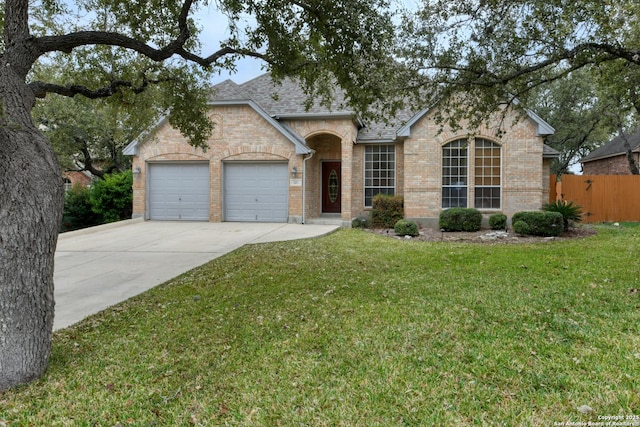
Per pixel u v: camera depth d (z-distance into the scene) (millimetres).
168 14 7020
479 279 6402
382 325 4367
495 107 8266
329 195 17719
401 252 9336
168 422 2703
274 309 5070
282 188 15539
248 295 5750
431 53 7301
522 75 7742
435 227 14555
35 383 3242
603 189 16359
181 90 8695
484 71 7418
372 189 16469
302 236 11695
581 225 14297
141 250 9664
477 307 4891
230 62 7559
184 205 16172
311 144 17109
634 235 11328
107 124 18938
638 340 3734
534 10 6004
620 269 6836
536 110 27703
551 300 5102
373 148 16453
